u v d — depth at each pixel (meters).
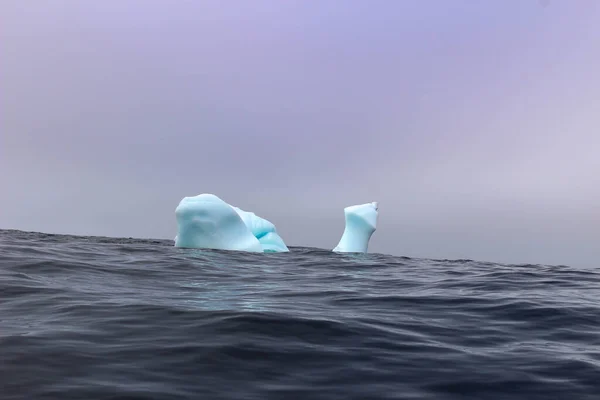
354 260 14.56
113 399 2.78
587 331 5.06
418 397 3.08
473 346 4.29
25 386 2.92
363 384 3.25
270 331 4.32
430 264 14.44
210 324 4.46
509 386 3.33
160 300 5.67
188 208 16.67
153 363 3.41
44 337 3.89
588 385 3.39
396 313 5.56
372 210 20.17
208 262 11.08
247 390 3.04
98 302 5.34
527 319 5.50
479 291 7.62
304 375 3.35
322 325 4.62
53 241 15.59
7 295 5.59
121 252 12.13
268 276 9.15
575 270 12.41
